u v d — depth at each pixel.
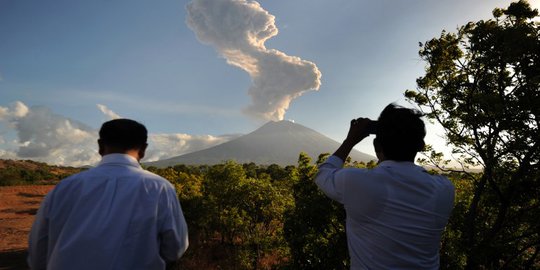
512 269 7.30
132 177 1.62
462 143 7.20
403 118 1.63
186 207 18.67
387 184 1.55
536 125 6.51
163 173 32.03
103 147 1.76
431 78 7.99
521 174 6.64
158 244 1.58
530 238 7.48
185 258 17.27
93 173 1.61
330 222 7.40
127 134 1.70
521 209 7.14
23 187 57.22
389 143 1.65
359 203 1.57
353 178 1.58
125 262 1.47
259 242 14.28
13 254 19.19
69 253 1.45
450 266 6.21
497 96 6.58
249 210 16.80
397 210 1.53
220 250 18.94
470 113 6.90
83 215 1.50
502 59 6.69
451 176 7.66
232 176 17.78
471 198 8.11
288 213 8.03
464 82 7.67
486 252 6.47
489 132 6.90
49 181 73.06
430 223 1.57
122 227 1.50
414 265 1.54
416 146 1.64
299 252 7.43
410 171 1.61
